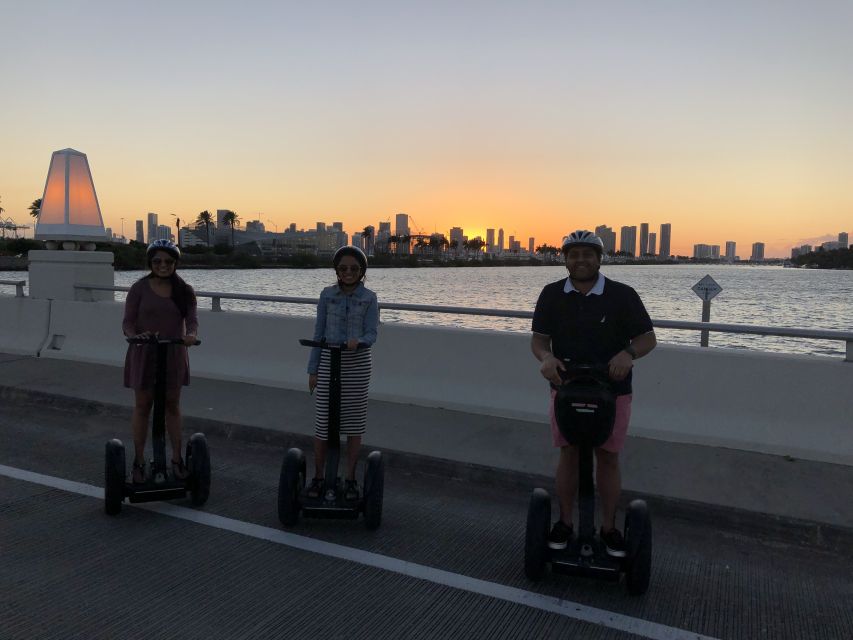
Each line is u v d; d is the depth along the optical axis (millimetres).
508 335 6445
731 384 5520
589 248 3371
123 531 4137
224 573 3609
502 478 5023
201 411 6551
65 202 9289
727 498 4465
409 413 6496
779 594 3498
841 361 5180
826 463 5105
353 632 3055
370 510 4145
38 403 7285
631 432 5793
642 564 3314
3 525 4188
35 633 2979
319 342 4066
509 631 3092
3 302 9641
